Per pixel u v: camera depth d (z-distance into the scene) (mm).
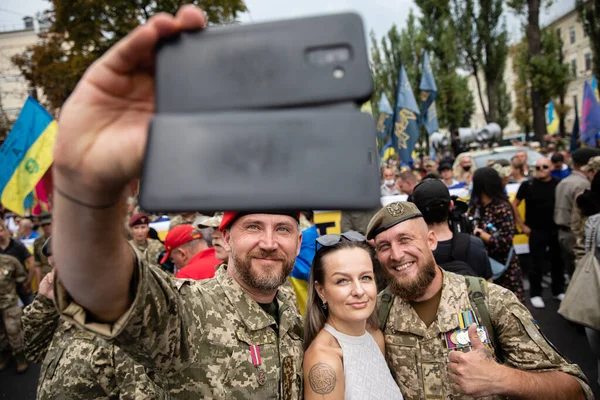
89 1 12820
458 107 27922
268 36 665
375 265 2504
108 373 2111
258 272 1624
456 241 2816
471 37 24234
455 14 24562
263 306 1714
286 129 635
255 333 1587
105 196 721
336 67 646
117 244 816
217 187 633
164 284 1086
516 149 9719
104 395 2125
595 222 3248
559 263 5781
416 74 30281
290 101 648
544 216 5668
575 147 13688
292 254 1703
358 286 1732
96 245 776
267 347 1595
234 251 1659
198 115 655
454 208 3445
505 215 3961
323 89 644
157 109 672
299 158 628
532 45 16484
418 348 1925
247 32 670
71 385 2127
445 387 1867
